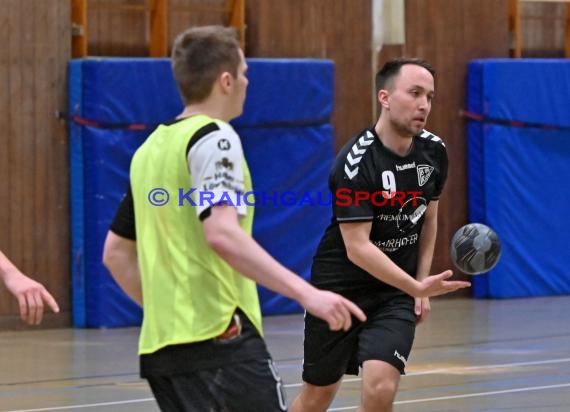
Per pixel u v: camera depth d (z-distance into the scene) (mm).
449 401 13836
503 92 24078
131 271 7316
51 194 20984
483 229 9922
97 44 22031
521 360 16984
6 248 20719
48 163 20938
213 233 6305
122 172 20578
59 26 20953
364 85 23969
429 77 9719
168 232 6727
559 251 24750
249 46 23016
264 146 21750
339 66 23688
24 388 15180
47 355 18000
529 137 24281
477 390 14570
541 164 24422
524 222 24312
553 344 18484
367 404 9375
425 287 9453
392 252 9992
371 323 9773
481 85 24281
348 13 23719
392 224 9859
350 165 9625
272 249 21859
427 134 10117
